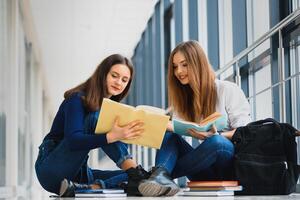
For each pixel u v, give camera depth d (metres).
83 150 2.44
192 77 2.74
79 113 2.49
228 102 2.83
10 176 5.54
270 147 2.57
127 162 2.53
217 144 2.52
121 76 2.61
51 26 7.60
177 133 2.59
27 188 7.93
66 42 8.41
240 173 2.56
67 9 6.91
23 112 7.18
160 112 2.44
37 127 9.70
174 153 2.57
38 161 2.61
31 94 8.68
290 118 3.20
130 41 8.55
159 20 8.28
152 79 8.79
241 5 4.65
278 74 3.30
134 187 2.46
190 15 6.29
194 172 2.62
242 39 4.61
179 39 6.95
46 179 2.56
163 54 7.95
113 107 2.35
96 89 2.57
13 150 5.60
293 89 3.21
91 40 8.36
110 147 2.54
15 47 5.79
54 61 9.52
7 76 5.62
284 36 3.29
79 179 2.73
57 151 2.50
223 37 5.27
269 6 3.60
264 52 3.78
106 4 6.80
